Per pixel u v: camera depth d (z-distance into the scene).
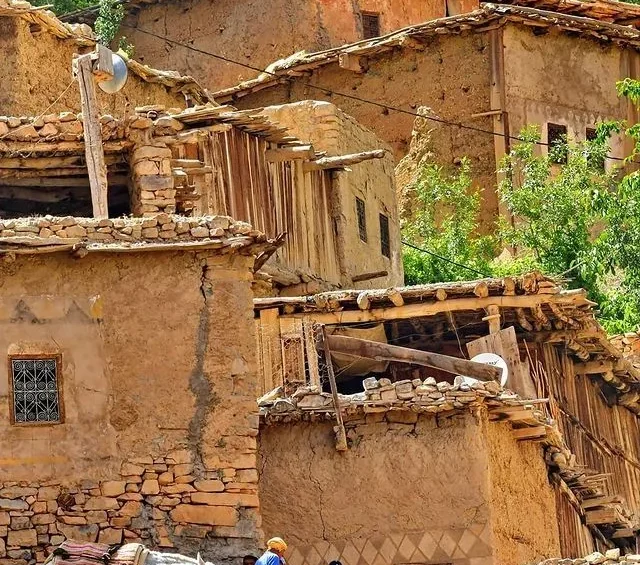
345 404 42.25
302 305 47.16
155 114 42.44
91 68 41.81
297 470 42.44
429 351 49.69
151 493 38.25
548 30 76.94
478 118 75.19
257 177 52.97
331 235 57.84
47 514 37.72
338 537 42.16
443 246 69.62
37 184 43.12
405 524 42.03
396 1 81.31
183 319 39.00
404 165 74.31
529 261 69.81
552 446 45.78
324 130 58.97
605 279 70.75
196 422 38.69
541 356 49.62
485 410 42.56
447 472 42.09
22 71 53.31
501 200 72.62
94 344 38.56
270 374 46.53
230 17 79.88
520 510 44.06
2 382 38.00
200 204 50.19
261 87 76.62
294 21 79.19
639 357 58.50
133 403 38.53
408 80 76.00
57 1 81.00
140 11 81.19
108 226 38.81
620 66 79.81
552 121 76.81
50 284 38.56
